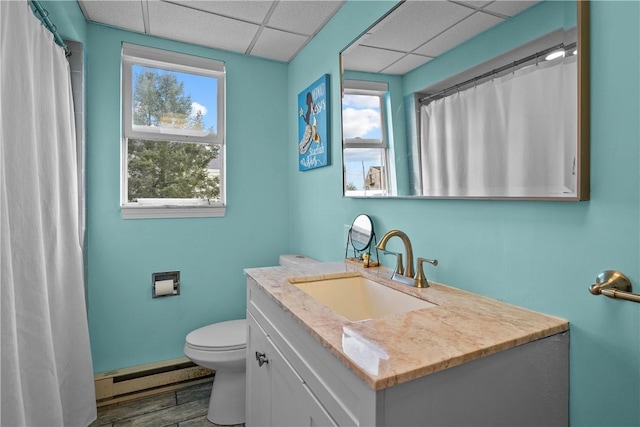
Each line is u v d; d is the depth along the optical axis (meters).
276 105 2.59
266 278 1.41
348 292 1.49
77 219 1.75
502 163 0.99
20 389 1.10
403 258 1.47
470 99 1.09
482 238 1.12
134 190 2.22
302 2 1.83
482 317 0.94
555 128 0.87
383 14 1.53
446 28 1.17
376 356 0.71
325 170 2.08
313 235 2.25
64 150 1.66
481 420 0.76
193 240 2.32
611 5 0.79
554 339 0.87
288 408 1.10
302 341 0.98
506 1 0.98
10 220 1.21
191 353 1.84
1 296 1.06
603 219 0.81
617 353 0.80
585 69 0.82
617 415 0.80
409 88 1.34
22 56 1.25
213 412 1.86
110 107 2.09
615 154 0.79
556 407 0.87
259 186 2.52
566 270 0.89
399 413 0.66
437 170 1.21
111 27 2.08
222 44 2.29
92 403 1.79
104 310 2.08
